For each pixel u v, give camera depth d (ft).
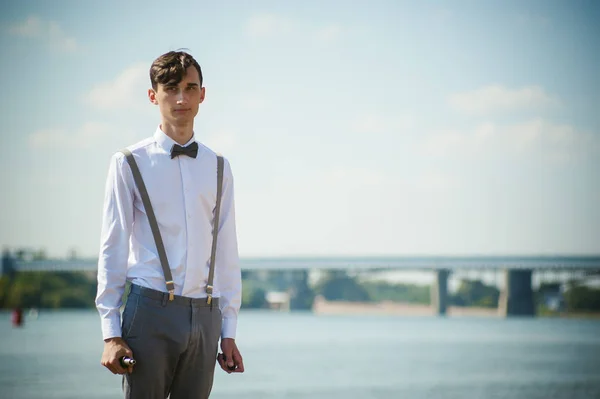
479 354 120.98
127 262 13.30
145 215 13.38
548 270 279.69
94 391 65.16
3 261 298.35
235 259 14.07
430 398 62.85
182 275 13.33
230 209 14.08
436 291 336.49
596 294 361.71
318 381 76.23
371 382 75.82
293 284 390.83
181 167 13.53
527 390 69.56
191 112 13.66
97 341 143.54
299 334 189.67
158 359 13.17
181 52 13.79
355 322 286.46
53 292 322.55
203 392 13.67
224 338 14.01
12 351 117.60
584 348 137.39
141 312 13.15
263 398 62.39
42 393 63.67
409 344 147.23
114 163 13.41
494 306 424.46
